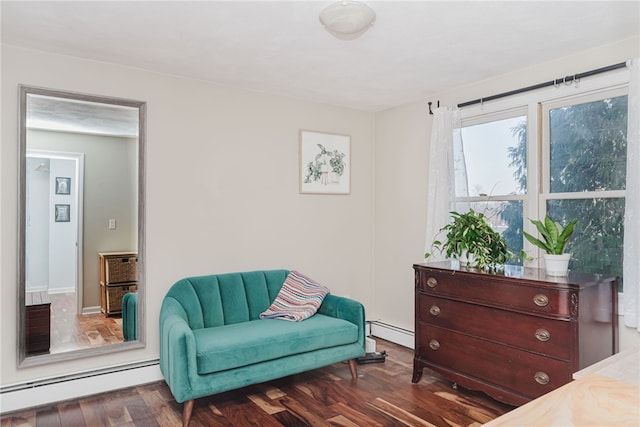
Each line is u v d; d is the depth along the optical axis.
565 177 2.92
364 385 3.07
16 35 2.54
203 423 2.50
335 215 4.16
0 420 2.52
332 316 3.38
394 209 4.20
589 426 0.91
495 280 2.56
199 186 3.37
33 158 2.78
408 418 2.55
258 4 2.15
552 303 2.29
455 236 2.99
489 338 2.60
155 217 3.17
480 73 3.21
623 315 2.54
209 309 3.15
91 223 2.96
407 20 2.31
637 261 2.42
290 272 3.66
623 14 2.25
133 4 2.15
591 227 2.79
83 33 2.51
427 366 3.00
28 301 2.74
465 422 2.50
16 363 2.68
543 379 2.32
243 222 3.59
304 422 2.51
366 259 4.39
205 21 2.34
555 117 2.97
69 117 2.90
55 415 2.59
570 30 2.45
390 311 4.23
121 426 2.45
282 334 2.84
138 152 3.12
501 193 3.32
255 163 3.66
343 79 3.34
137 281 3.10
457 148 3.46
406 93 3.73
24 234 2.73
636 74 2.42
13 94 2.70
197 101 3.36
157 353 3.16
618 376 1.20
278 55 2.84
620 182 2.64
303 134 3.94
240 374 2.63
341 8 2.10
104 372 2.93
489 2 2.12
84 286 2.93
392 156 4.23
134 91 3.10
